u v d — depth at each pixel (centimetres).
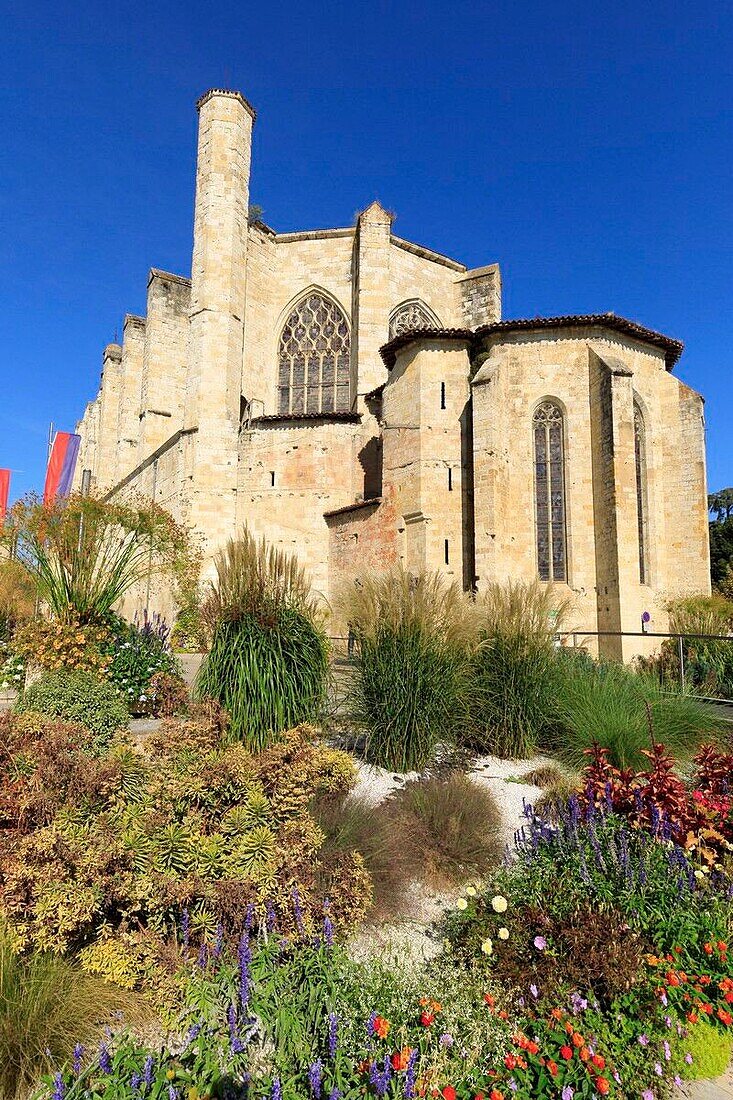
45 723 525
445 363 2302
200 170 2920
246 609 732
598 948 372
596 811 533
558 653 945
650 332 2277
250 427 2820
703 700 1043
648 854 457
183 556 1555
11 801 404
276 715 700
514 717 874
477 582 2078
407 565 2261
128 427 3841
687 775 766
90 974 353
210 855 372
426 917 495
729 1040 340
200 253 2862
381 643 806
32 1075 293
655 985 361
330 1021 287
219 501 2719
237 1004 315
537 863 462
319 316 3269
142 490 3362
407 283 3250
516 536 2158
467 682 861
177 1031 319
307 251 3297
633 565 2016
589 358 2198
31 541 1139
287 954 362
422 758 780
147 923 385
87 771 412
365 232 2986
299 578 782
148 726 948
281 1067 282
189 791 408
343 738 837
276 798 420
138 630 1273
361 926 466
